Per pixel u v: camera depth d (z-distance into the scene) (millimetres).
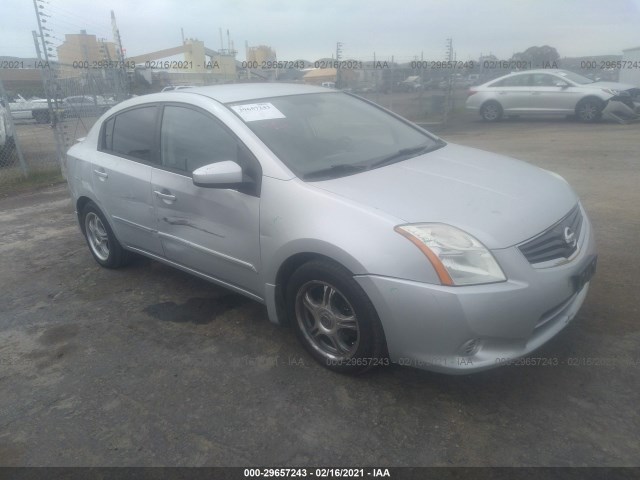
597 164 8180
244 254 3318
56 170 9859
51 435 2752
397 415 2721
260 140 3311
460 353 2580
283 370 3172
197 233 3617
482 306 2490
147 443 2648
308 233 2863
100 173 4406
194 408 2883
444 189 3037
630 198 6102
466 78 23594
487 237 2621
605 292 3791
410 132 4203
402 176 3217
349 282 2760
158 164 3910
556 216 2924
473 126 15031
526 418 2637
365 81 18125
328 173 3201
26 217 6969
